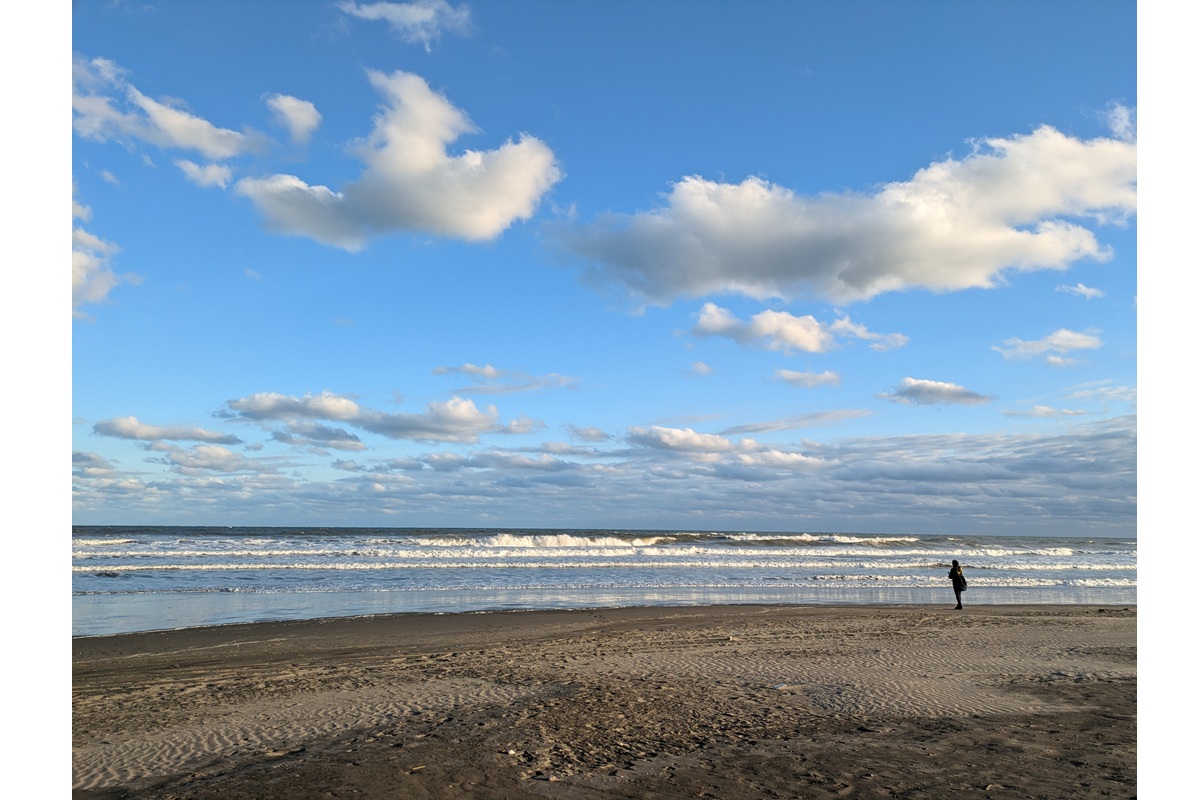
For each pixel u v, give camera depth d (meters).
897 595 24.05
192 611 18.02
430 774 5.60
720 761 5.97
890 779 5.52
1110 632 14.29
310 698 8.53
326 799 5.07
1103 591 26.33
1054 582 29.50
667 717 7.48
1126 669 10.23
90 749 6.42
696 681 9.42
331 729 7.04
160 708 8.06
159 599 20.34
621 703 8.12
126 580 25.36
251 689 9.12
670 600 21.80
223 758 6.11
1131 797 5.09
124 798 5.17
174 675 10.21
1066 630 14.59
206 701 8.42
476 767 5.79
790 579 29.38
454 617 17.09
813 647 12.34
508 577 28.48
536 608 19.31
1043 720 7.35
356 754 6.14
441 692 8.80
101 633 14.62
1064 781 5.45
